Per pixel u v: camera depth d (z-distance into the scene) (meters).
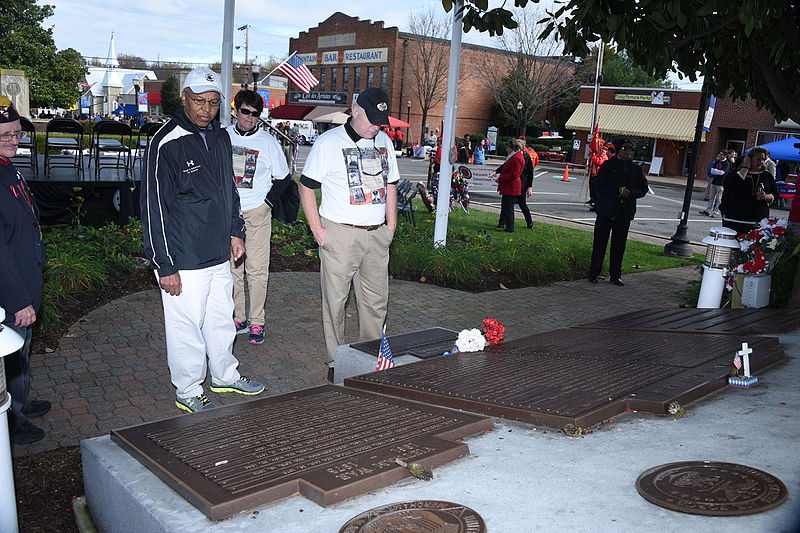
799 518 2.23
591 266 10.02
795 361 4.40
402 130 57.44
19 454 4.01
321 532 2.23
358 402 3.58
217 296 4.57
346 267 5.24
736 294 6.69
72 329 6.32
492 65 58.56
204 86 4.06
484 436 3.10
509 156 13.95
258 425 3.19
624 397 3.46
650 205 23.84
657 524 2.21
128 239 9.38
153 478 2.68
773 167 17.81
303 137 49.09
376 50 57.91
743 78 8.41
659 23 5.86
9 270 3.70
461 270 9.28
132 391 5.01
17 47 38.75
